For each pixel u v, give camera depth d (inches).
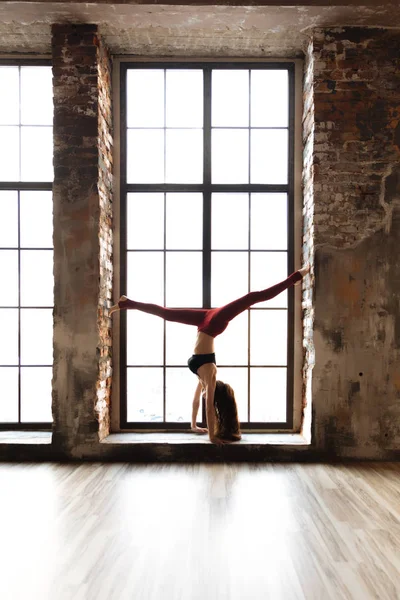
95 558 88.4
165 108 173.5
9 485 129.7
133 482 132.3
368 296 154.2
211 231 173.0
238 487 128.3
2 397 171.6
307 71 164.1
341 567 85.5
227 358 172.6
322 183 153.6
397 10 142.3
